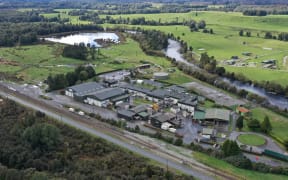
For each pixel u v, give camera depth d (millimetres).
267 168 105125
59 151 110250
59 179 88438
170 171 101562
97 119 141500
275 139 130500
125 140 122000
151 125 138500
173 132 132625
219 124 142125
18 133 116250
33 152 105188
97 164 101312
